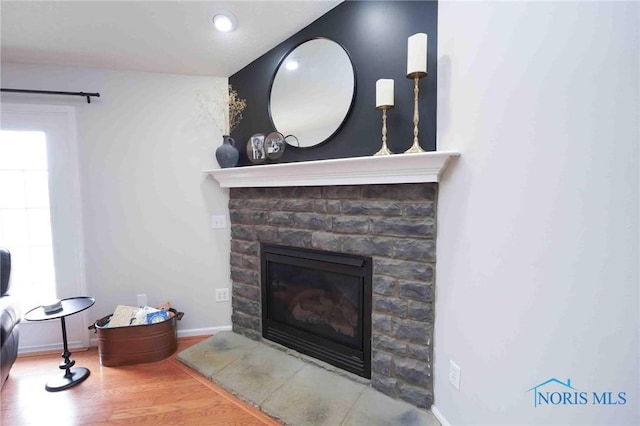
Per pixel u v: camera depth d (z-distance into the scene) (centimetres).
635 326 77
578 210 88
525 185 103
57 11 178
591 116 84
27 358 230
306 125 207
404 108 165
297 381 192
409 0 162
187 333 258
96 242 243
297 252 212
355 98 184
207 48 220
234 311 258
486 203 121
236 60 235
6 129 224
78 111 234
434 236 156
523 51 103
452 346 146
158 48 216
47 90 228
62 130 233
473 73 128
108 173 241
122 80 240
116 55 221
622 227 79
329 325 208
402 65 165
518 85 105
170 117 248
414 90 156
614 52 79
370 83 178
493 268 118
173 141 250
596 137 83
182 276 257
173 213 253
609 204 81
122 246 247
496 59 115
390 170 155
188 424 162
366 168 161
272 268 234
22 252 234
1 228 229
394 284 169
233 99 244
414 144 150
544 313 99
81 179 237
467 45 131
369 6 176
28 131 229
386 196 169
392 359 173
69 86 232
